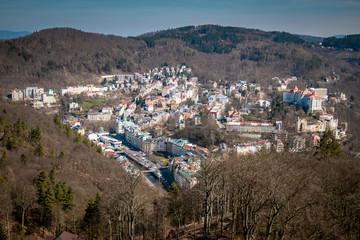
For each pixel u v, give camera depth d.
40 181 159.38
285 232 92.88
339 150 158.88
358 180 110.38
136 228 162.38
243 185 99.62
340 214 95.94
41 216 157.62
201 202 153.12
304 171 102.62
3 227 139.38
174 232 151.00
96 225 156.62
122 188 127.62
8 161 189.00
